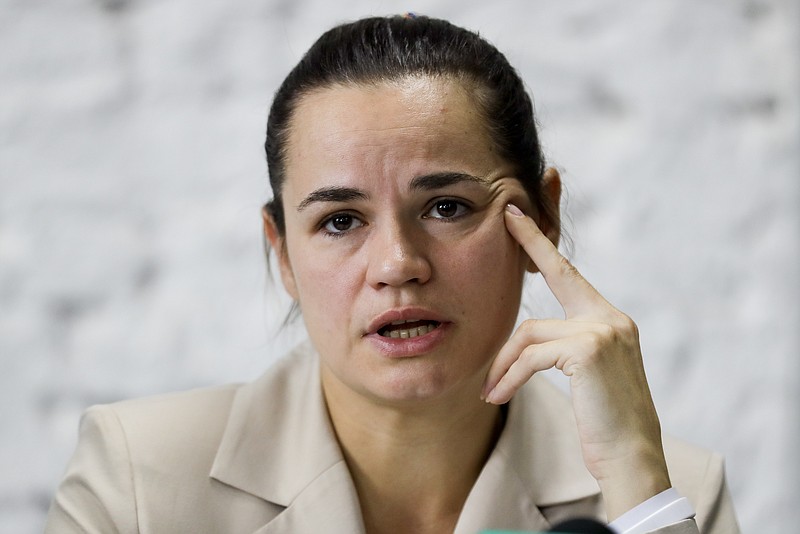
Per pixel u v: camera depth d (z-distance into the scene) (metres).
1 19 6.22
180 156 6.30
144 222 6.29
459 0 6.43
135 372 6.23
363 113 3.21
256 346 6.27
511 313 3.41
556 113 6.49
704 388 6.57
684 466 3.96
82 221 6.24
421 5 6.41
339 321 3.26
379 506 3.68
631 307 6.52
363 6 6.40
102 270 6.23
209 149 6.32
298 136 3.33
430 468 3.62
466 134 3.26
